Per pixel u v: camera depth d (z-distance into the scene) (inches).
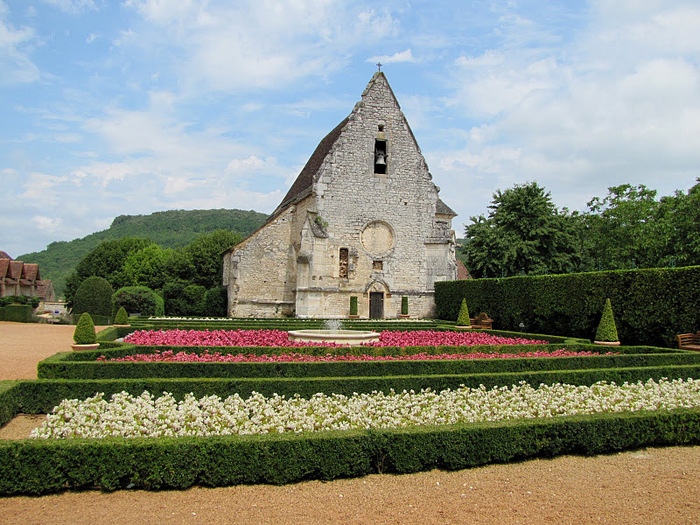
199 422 352.2
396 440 314.3
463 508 269.4
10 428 381.7
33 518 253.9
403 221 1348.4
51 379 431.2
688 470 328.5
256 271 1350.9
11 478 277.9
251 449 295.7
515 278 1071.6
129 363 476.4
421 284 1352.1
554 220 1536.7
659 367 519.5
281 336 752.3
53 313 2196.1
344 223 1307.8
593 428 355.3
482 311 1171.9
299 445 300.8
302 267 1240.8
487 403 406.9
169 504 271.6
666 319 748.0
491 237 1529.3
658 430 372.2
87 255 2539.4
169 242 4574.3
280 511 264.1
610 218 1806.1
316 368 503.2
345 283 1295.5
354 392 433.7
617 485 302.2
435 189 1374.3
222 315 1669.5
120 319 949.2
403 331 900.0
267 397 423.8
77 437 327.6
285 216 1384.1
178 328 919.7
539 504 275.0
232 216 5329.7
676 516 261.3
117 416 362.0
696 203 1365.7
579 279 905.5
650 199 1744.6
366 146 1334.9
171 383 419.8
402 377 447.8
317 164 1510.8
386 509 267.4
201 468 290.8
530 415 388.5
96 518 254.7
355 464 307.4
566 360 561.9
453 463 322.7
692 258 1370.6
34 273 2436.0
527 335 872.9
